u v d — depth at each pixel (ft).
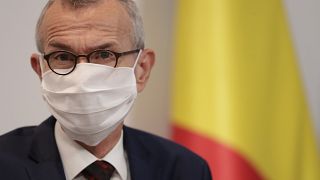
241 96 9.78
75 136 6.61
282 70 10.07
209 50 9.79
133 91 6.84
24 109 10.96
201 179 7.55
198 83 9.80
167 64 11.43
